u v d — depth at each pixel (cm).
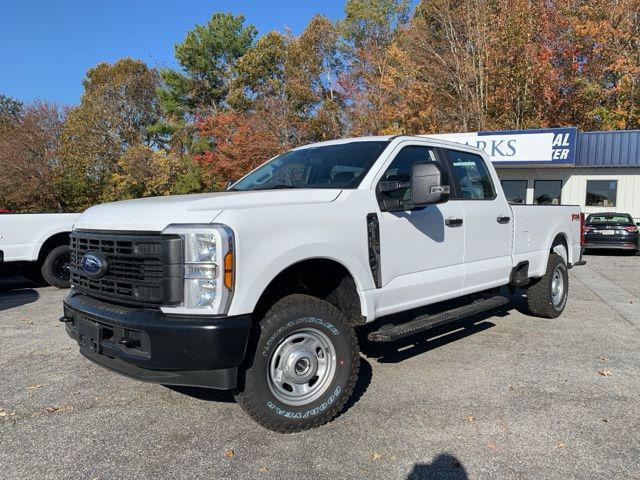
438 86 2742
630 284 1025
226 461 320
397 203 424
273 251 332
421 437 350
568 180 2189
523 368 488
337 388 368
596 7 2547
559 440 346
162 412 394
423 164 386
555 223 678
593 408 397
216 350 307
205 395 427
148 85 4031
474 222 512
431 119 2767
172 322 311
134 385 450
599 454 327
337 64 3394
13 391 438
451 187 496
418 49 2806
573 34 2600
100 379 465
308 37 3322
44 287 966
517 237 589
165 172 3066
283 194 373
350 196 394
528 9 2555
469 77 2653
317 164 459
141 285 330
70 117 3228
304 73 3306
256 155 2884
